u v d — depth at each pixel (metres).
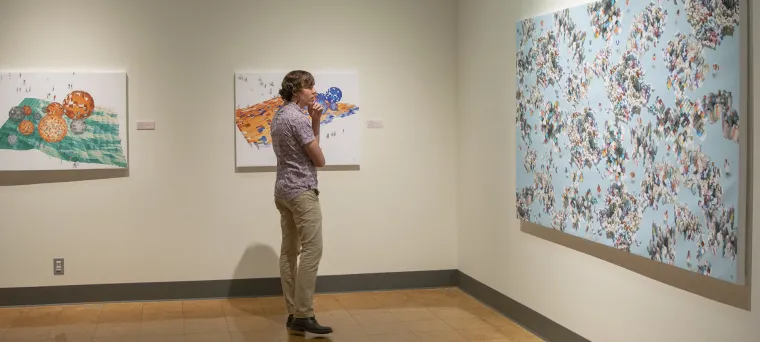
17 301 5.51
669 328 3.50
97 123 5.50
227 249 5.80
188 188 5.72
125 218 5.64
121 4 5.57
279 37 5.82
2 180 5.47
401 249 6.11
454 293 6.00
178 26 5.66
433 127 6.12
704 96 3.13
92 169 5.55
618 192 3.74
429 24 6.08
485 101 5.50
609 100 3.79
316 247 4.74
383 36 6.00
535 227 4.78
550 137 4.40
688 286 3.36
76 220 5.57
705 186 3.14
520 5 4.87
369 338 4.71
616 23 3.71
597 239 3.93
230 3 5.73
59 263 5.55
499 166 5.29
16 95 5.40
